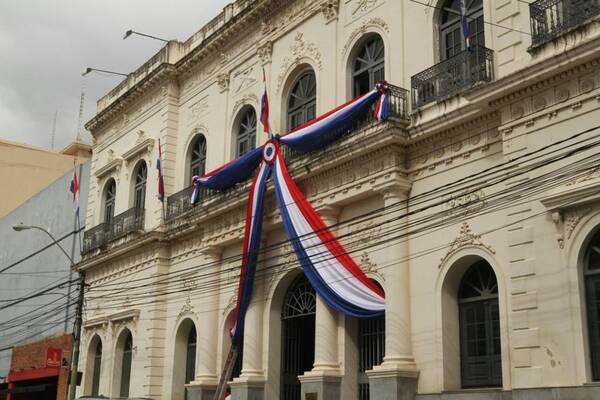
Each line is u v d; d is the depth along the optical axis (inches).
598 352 497.0
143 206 1162.6
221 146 995.3
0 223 1802.4
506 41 603.5
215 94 1035.3
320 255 736.3
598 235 512.1
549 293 525.3
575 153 523.8
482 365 603.8
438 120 643.5
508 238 565.3
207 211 918.4
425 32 705.6
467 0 681.0
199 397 888.9
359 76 788.0
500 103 585.9
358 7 793.6
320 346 724.7
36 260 1537.9
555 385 508.7
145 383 1014.4
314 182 770.2
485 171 590.9
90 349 1203.2
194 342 989.8
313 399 708.7
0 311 1670.8
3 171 1932.8
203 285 958.4
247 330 828.6
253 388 805.2
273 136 817.5
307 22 866.1
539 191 547.2
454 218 629.6
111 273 1181.7
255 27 957.8
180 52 1152.2
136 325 1072.2
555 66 534.9
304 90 869.8
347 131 734.5
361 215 721.6
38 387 1343.5
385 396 628.4
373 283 695.7
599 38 505.4
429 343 630.5
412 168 679.1
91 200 1337.4
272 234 840.9
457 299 635.5
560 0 550.3
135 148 1181.1
